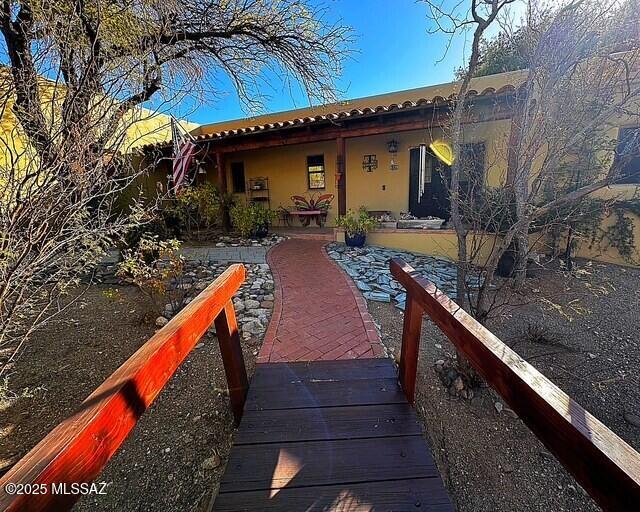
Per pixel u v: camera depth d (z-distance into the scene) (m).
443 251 6.28
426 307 1.81
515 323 3.75
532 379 0.92
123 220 3.13
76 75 2.36
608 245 5.74
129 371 1.01
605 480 0.66
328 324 3.45
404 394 2.28
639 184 5.55
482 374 1.16
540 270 5.30
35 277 2.51
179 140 6.60
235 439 1.90
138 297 4.51
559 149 2.94
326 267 5.60
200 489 1.77
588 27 2.89
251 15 4.79
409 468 1.70
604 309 4.09
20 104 2.31
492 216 3.12
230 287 2.07
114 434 0.87
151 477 1.85
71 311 4.08
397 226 7.14
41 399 2.54
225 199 8.74
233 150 8.47
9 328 2.43
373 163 8.38
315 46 5.28
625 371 2.90
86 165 2.38
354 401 2.21
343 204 7.47
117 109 2.65
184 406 2.37
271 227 9.62
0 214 2.03
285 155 9.53
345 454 1.79
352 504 1.51
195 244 7.42
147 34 3.51
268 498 1.55
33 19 2.43
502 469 1.98
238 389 2.09
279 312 3.77
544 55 2.98
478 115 5.46
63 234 2.41
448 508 1.50
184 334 1.37
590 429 0.73
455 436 2.15
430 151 7.61
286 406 2.17
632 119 5.22
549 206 2.59
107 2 2.98
